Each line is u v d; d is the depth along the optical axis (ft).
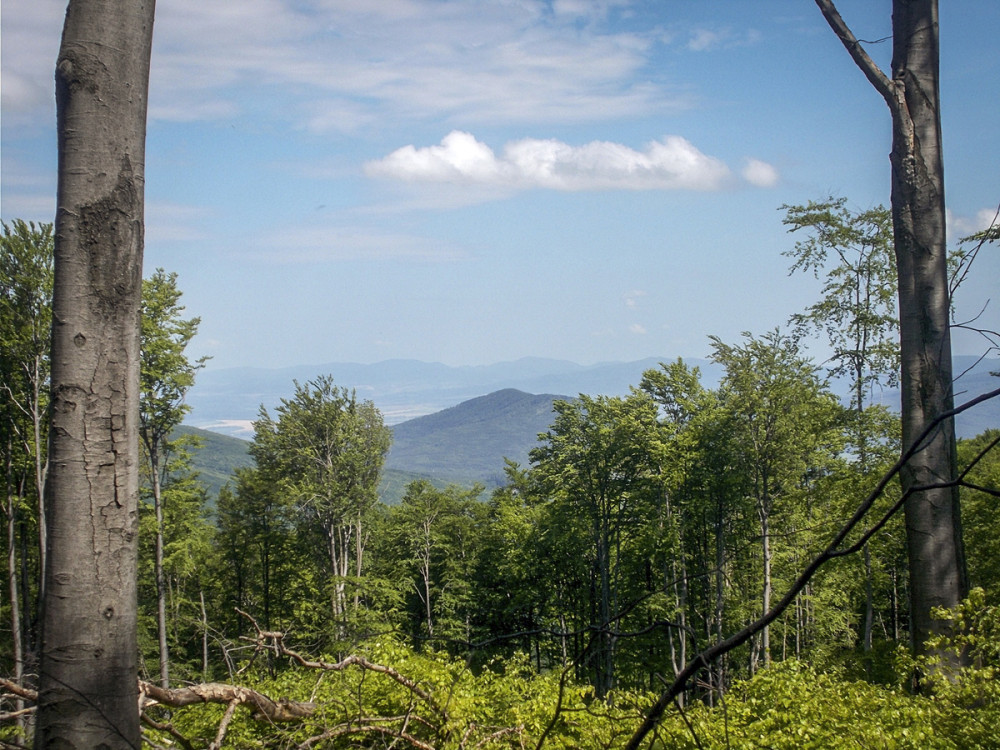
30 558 89.81
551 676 26.73
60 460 9.34
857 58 24.59
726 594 78.18
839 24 24.79
